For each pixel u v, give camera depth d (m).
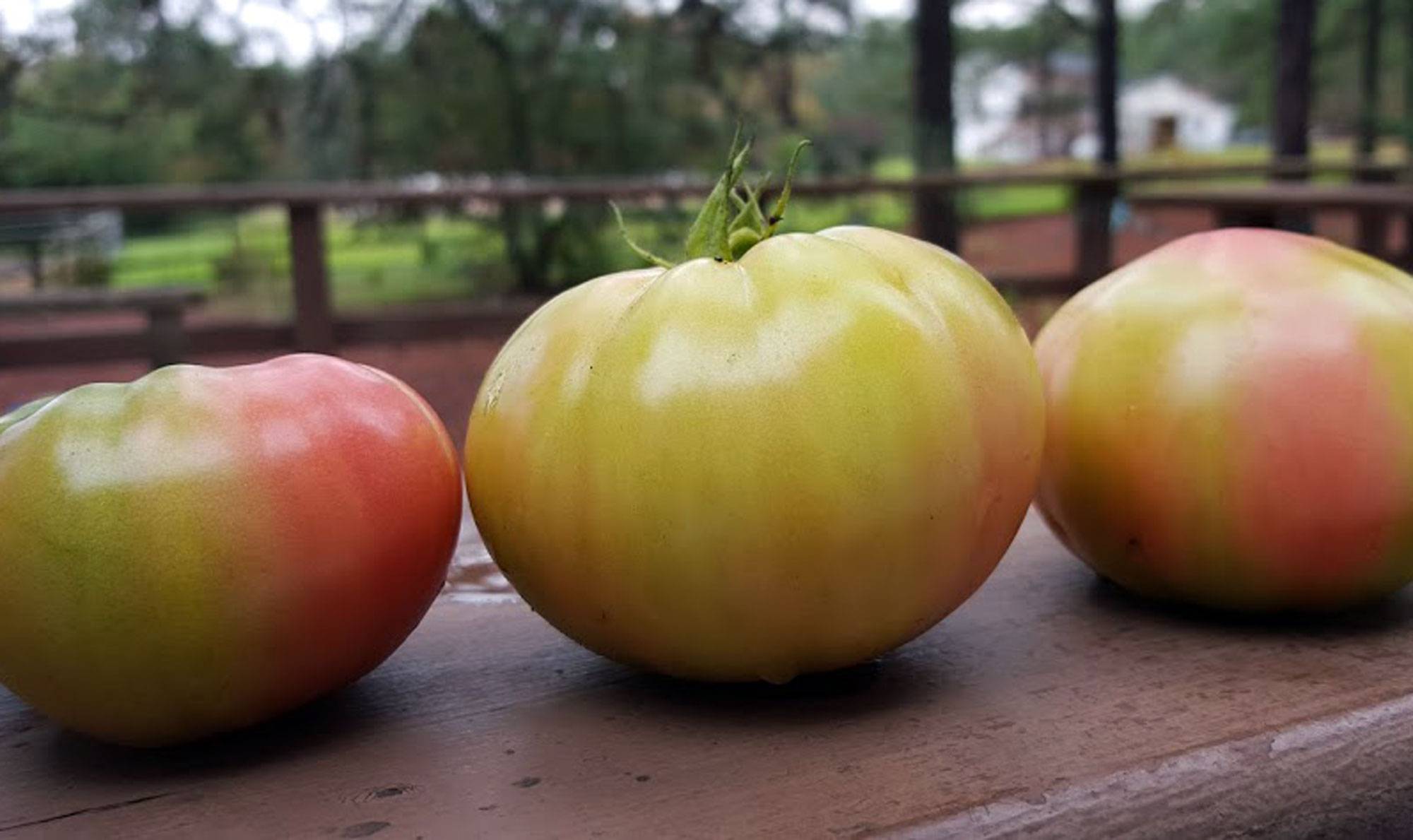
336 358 0.20
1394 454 0.21
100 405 0.18
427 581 0.20
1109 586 0.26
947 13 2.52
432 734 0.20
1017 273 2.28
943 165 2.52
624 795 0.17
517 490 0.19
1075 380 0.24
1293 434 0.21
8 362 1.54
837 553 0.18
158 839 0.16
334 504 0.18
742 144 0.26
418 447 0.20
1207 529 0.22
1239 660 0.22
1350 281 0.23
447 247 2.75
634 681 0.22
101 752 0.19
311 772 0.18
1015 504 0.20
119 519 0.17
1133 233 3.58
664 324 0.18
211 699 0.18
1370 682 0.20
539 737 0.19
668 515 0.18
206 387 0.18
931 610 0.19
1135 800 0.17
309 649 0.18
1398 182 2.81
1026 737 0.18
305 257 1.68
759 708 0.20
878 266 0.19
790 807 0.16
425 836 0.16
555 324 0.20
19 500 0.17
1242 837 0.17
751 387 0.18
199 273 2.85
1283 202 1.48
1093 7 3.99
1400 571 0.22
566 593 0.19
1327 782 0.18
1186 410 0.22
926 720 0.19
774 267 0.19
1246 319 0.22
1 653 0.17
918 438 0.18
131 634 0.17
